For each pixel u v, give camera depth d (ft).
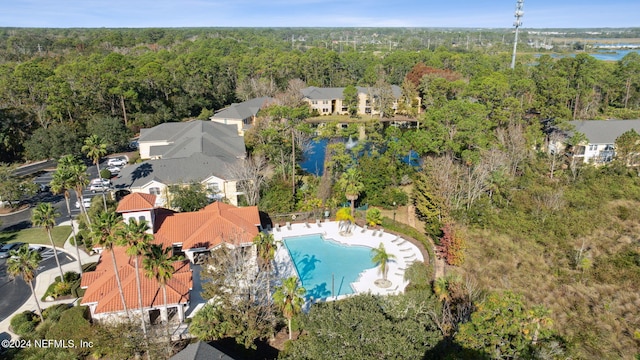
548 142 253.03
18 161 291.99
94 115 331.36
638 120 264.72
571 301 136.98
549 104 266.98
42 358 109.09
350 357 94.58
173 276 132.05
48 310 133.28
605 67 401.49
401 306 113.50
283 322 124.77
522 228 175.94
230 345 113.91
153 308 121.90
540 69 368.68
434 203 181.16
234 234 151.43
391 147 235.81
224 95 469.57
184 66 458.09
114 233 107.34
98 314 118.42
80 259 164.76
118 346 108.88
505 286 144.05
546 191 197.77
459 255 154.71
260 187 211.20
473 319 95.25
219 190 207.21
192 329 113.91
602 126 257.34
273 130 244.83
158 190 203.62
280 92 412.36
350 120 405.59
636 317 128.47
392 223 188.96
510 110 255.70
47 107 311.47
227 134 284.61
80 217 184.96
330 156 252.01
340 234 184.44
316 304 118.62
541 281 147.43
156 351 110.01
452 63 502.38
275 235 184.03
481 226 180.45
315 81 504.43
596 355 114.42
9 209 213.46
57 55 581.12
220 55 589.32
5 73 364.17
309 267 160.86
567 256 160.97
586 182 213.66
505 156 208.74
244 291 120.37
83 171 162.09
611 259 155.53
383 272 148.77
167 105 400.88
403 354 95.14
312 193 212.02
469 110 230.48
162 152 255.91
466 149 225.56
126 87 357.00
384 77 463.01
